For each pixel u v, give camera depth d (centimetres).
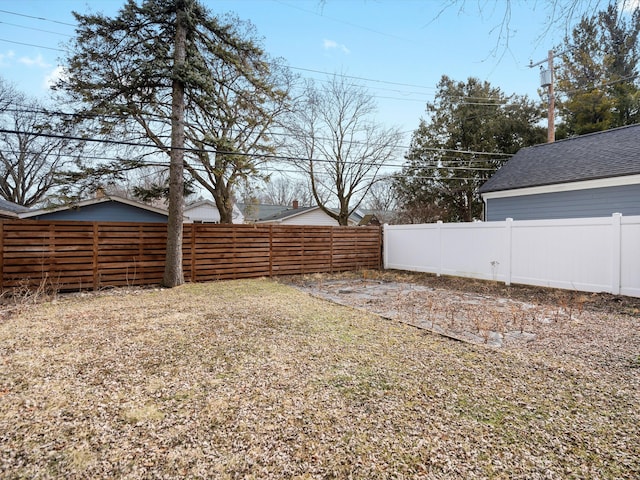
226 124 959
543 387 267
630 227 599
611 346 365
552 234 705
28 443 194
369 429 209
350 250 1088
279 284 823
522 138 1605
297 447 192
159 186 1040
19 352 341
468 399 247
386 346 362
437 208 1847
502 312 523
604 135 1015
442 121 1745
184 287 763
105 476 169
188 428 210
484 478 167
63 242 689
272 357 328
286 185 3406
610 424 215
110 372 293
